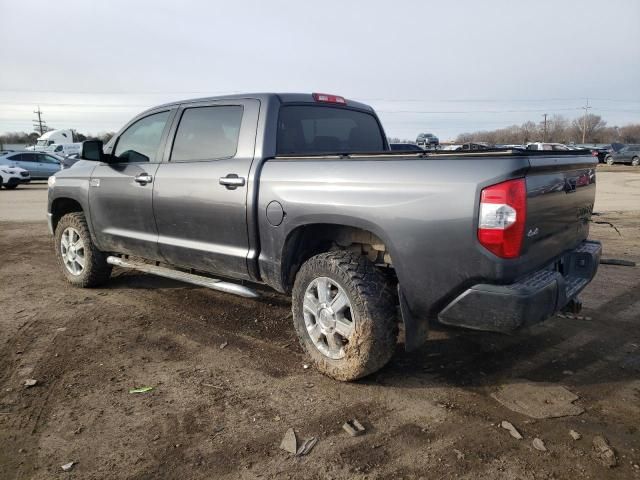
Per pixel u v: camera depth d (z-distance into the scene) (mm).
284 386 3412
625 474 2506
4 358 3852
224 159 4055
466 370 3635
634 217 11484
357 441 2785
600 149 40656
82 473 2539
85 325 4543
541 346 4043
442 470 2541
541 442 2752
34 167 23438
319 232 3725
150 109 4922
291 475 2516
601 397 3248
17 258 7352
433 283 2969
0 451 2711
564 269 3568
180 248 4383
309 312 3568
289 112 4117
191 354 3932
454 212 2830
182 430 2904
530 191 2805
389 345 3258
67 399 3246
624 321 4562
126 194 4820
